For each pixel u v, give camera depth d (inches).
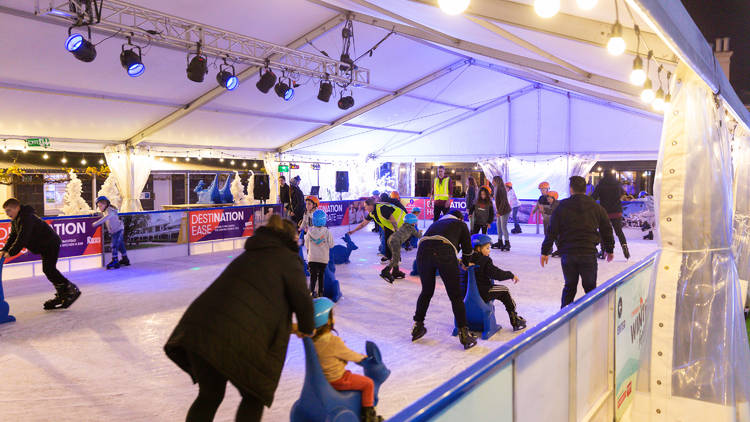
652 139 685.3
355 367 173.6
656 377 129.3
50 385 163.2
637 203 668.1
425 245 201.3
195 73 366.3
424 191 880.3
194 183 716.0
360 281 333.7
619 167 732.0
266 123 632.4
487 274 214.4
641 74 105.3
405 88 637.9
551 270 367.2
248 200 740.7
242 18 394.0
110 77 434.6
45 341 209.5
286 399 151.3
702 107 127.0
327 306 108.0
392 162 891.4
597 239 203.9
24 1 313.3
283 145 743.7
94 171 597.6
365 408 109.9
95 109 487.8
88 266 401.1
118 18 353.4
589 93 436.8
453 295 196.5
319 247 260.5
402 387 158.7
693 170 126.5
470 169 847.7
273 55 446.3
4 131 482.0
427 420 56.1
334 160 842.2
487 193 464.4
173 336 97.3
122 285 330.0
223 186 730.8
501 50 297.1
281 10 398.3
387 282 329.1
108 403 149.4
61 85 429.1
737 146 280.1
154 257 451.2
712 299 125.2
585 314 116.4
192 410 99.0
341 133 748.0
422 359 184.4
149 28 374.3
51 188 591.8
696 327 125.7
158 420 138.5
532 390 88.9
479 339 209.3
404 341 205.8
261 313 97.0
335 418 100.4
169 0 345.1
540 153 760.3
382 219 337.7
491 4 141.5
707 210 126.2
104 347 201.9
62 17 294.7
